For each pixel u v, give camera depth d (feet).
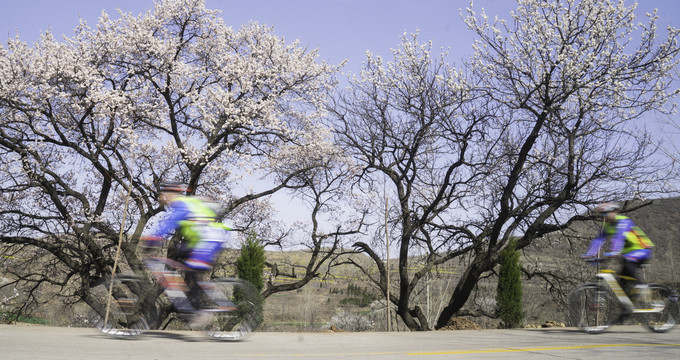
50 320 77.97
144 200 70.38
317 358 19.92
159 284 25.59
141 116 69.56
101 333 26.32
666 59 62.28
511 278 55.31
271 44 73.36
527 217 69.51
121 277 27.25
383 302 77.20
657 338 28.81
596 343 26.25
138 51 68.69
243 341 25.08
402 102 72.79
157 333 27.20
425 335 30.40
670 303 31.91
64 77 65.31
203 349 21.45
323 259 78.79
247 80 71.97
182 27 72.64
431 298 88.89
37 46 67.10
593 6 62.18
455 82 68.03
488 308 83.20
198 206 25.35
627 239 30.96
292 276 80.69
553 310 89.51
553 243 79.20
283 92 74.02
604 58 63.72
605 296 31.60
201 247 24.89
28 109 65.16
